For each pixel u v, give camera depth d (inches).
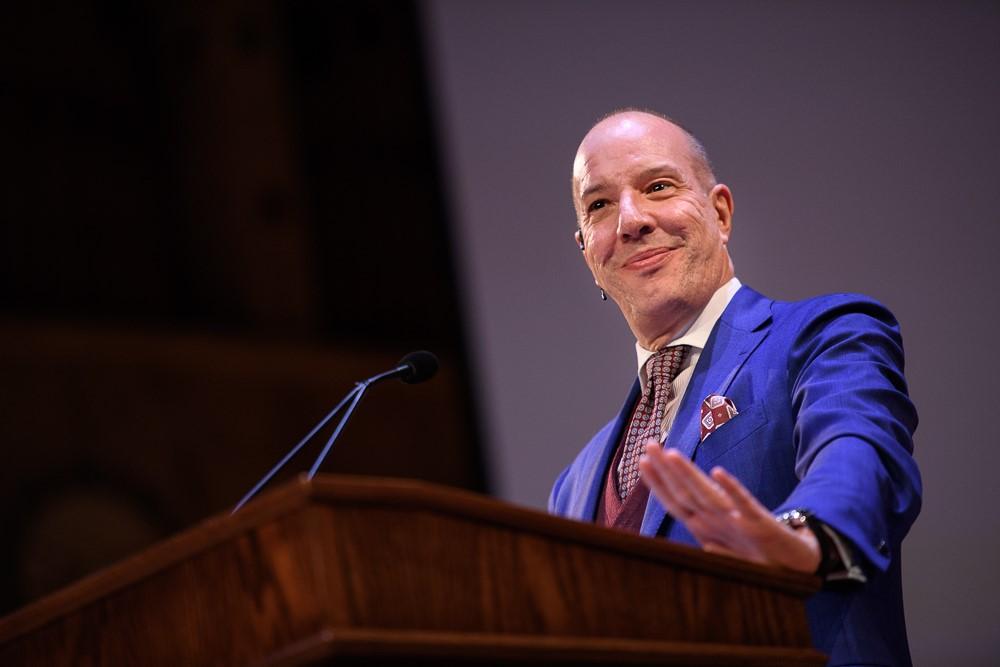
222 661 150.2
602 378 677.9
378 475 1135.0
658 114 285.0
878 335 226.4
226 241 1139.9
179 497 1031.6
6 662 172.6
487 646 148.7
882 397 211.5
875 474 190.5
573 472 279.9
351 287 1190.9
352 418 1139.3
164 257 1147.3
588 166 274.7
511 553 157.1
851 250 558.9
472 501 154.3
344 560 144.8
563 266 701.9
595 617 160.7
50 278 1085.1
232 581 151.3
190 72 1150.3
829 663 210.4
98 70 1150.3
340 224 1200.2
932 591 513.7
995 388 522.9
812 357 229.0
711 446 231.9
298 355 1127.6
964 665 508.4
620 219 265.6
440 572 150.7
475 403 1196.5
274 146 1154.7
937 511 518.3
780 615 179.0
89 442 1007.0
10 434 978.1
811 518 181.0
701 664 166.4
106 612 164.2
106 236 1122.0
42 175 1104.8
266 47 1161.4
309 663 141.2
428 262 1227.2
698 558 171.2
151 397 1046.4
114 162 1142.3
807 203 569.6
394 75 1249.4
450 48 773.9
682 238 265.1
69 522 977.5
